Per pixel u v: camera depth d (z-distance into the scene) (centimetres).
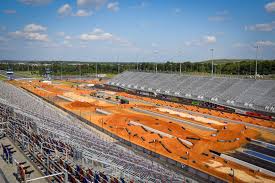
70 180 2264
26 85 12725
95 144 3306
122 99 8425
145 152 3950
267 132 5300
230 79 9294
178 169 3391
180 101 8962
